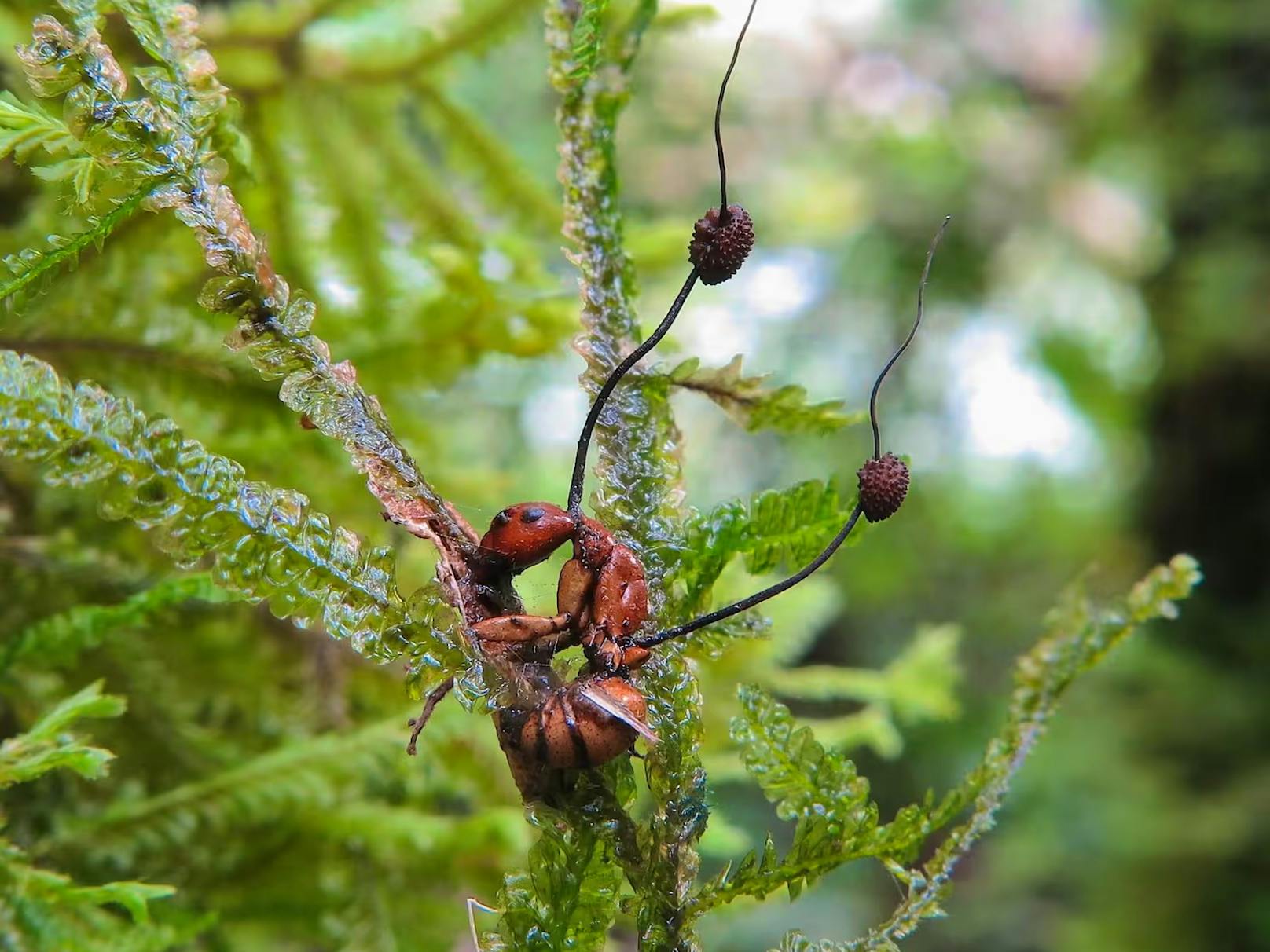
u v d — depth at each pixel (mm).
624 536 84
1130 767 249
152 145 80
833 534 85
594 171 85
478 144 105
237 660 101
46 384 77
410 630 80
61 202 82
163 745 94
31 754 80
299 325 80
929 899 83
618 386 85
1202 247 259
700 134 330
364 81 102
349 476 101
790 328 335
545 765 80
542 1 102
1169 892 236
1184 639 255
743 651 114
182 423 95
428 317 99
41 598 93
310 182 102
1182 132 262
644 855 81
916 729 332
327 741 95
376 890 97
